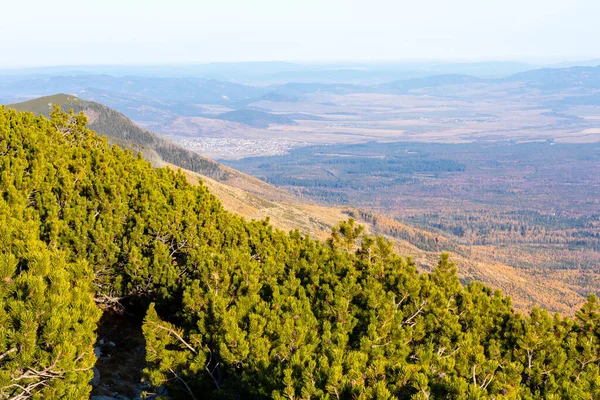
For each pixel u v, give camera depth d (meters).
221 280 14.89
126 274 17.98
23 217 15.88
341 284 15.42
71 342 9.50
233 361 11.73
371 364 10.43
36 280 9.42
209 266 15.08
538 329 14.08
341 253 19.03
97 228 17.23
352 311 14.84
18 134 21.20
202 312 13.33
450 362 10.84
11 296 9.66
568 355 13.60
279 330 12.17
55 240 16.08
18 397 9.33
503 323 15.63
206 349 12.81
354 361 10.30
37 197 17.52
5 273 9.66
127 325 19.27
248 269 15.91
